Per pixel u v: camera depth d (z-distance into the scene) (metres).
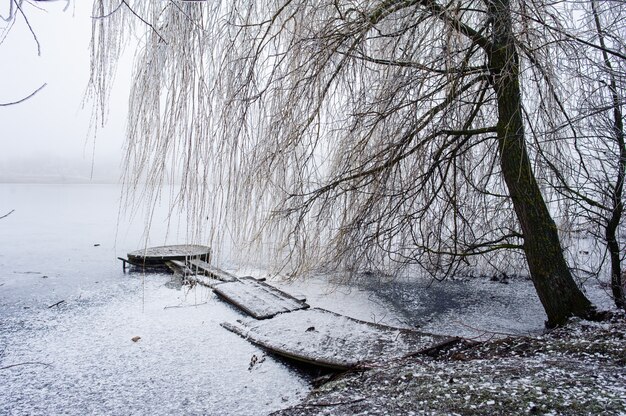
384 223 5.46
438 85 4.76
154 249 10.41
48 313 6.38
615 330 3.80
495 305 6.41
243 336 5.12
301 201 5.27
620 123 4.68
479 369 3.21
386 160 5.08
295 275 5.86
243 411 3.47
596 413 2.22
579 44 4.39
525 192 4.80
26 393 3.90
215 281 7.69
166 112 4.57
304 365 4.34
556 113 4.98
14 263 10.24
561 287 4.70
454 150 5.14
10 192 61.09
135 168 4.84
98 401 3.73
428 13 4.41
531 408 2.36
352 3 4.68
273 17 4.36
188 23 4.36
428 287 7.12
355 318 5.77
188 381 4.06
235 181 4.90
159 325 5.67
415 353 4.07
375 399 2.95
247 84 4.63
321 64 4.68
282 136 4.79
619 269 5.12
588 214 5.45
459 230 6.35
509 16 4.04
